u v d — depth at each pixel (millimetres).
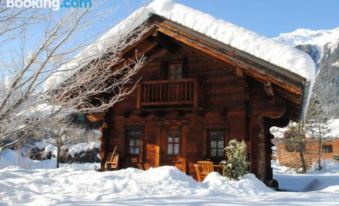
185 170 12219
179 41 12695
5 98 4277
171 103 12055
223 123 12070
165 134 12875
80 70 5035
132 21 5867
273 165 39562
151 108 12414
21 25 4477
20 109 4473
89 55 5027
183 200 6750
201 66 12766
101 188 8367
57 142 22047
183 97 12148
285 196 7637
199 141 12289
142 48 12469
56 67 4609
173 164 12469
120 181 8797
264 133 11867
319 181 14188
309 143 34656
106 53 5422
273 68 10047
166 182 8688
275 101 11516
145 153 12914
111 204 6277
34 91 4543
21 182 8930
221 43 10883
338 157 41250
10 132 4449
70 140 22812
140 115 12812
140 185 8406
